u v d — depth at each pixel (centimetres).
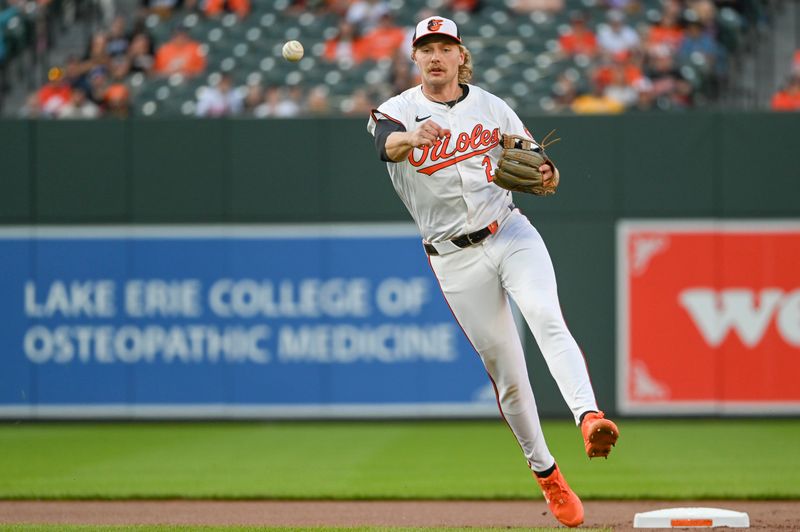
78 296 4331
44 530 2120
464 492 2877
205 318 4325
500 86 5638
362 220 4297
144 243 4325
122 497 2822
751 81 6000
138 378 4334
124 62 5728
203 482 3070
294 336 4316
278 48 5950
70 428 4356
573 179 4238
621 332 4241
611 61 5734
